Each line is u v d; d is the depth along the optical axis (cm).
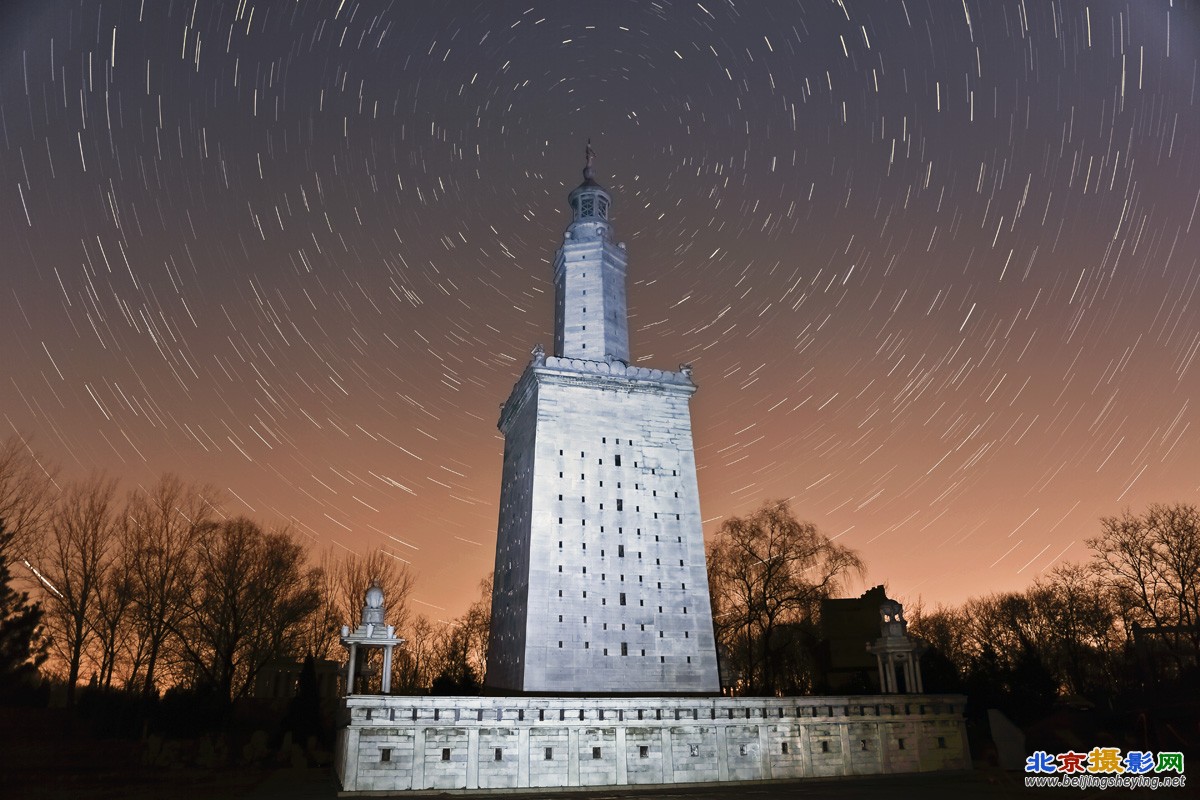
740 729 4212
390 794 3625
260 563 7625
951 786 3866
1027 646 7331
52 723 6153
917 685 4866
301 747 5541
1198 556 7394
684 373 5891
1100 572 8125
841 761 4312
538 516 5169
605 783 3931
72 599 6850
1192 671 6950
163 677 7725
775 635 8688
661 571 5188
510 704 3938
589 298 6300
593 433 5516
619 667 4862
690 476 5553
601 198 6894
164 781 4172
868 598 9412
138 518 7244
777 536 7375
